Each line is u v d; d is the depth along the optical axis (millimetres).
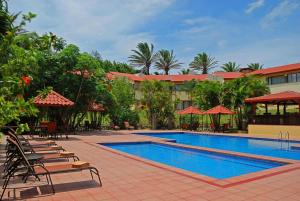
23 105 4109
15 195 5594
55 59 21953
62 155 7586
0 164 8617
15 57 4406
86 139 17500
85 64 21688
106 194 5680
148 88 31594
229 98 29344
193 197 5496
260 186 6309
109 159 9805
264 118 24109
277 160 10109
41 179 6852
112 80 31188
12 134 7215
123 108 30500
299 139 18875
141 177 7098
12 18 5535
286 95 22547
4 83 4164
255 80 28938
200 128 30656
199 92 31484
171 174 7426
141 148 16562
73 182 6609
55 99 17016
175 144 15430
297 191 5945
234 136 22125
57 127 19984
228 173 10383
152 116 31578
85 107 23750
